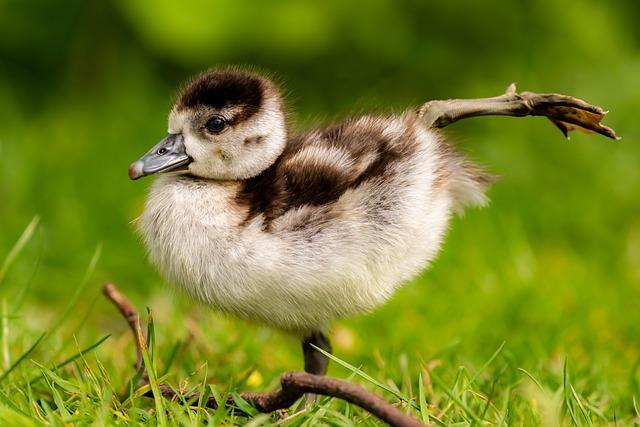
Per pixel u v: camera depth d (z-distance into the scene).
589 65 16.25
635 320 11.33
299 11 15.86
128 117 16.14
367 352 10.00
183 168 8.20
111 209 13.82
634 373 9.03
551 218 14.47
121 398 7.91
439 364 9.08
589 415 7.84
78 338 10.31
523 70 16.34
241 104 8.16
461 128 16.19
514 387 8.62
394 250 7.88
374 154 7.88
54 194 14.18
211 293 7.86
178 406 7.43
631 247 13.74
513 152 15.11
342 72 16.84
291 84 16.81
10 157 14.59
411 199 7.86
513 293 11.80
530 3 16.58
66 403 7.70
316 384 6.89
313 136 8.44
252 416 7.43
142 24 15.36
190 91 8.29
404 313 11.26
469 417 7.55
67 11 17.05
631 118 15.24
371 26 16.45
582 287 12.25
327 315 7.98
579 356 10.15
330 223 7.60
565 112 8.33
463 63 16.75
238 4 15.60
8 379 8.31
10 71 17.20
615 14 16.81
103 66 17.08
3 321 9.28
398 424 6.59
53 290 12.66
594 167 14.98
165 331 10.19
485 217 13.91
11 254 9.84
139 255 13.12
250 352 9.69
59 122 16.59
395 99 16.70
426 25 16.69
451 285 12.20
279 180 7.86
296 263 7.56
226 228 7.73
